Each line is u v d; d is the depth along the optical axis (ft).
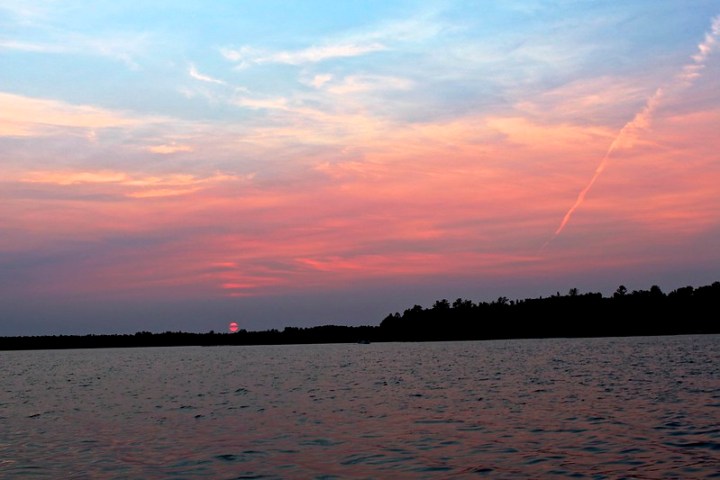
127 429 129.18
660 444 100.94
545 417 133.28
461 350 625.82
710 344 573.74
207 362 497.05
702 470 83.71
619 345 608.19
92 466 93.86
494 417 135.33
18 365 492.95
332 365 399.44
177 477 86.28
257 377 290.76
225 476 86.43
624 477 81.35
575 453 96.37
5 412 162.20
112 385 257.96
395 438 112.68
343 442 109.91
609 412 137.69
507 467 88.48
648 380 214.69
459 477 83.56
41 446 110.63
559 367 302.45
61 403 184.65
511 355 465.06
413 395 186.70
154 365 457.68
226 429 127.13
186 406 170.71
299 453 101.04
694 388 183.21
